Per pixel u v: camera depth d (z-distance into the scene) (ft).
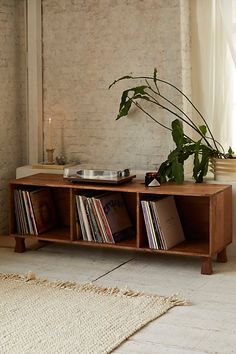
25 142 23.18
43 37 22.62
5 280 17.78
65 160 22.44
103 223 19.65
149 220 19.04
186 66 21.27
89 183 19.94
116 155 22.12
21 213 20.62
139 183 19.93
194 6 21.30
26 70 22.88
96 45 21.97
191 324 14.94
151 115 21.53
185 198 20.39
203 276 18.34
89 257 20.16
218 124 21.33
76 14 22.12
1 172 22.54
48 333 14.38
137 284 17.67
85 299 16.35
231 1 20.56
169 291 17.11
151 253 20.57
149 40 21.33
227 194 19.39
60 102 22.62
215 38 21.24
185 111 21.22
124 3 21.50
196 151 19.95
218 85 21.30
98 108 22.16
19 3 22.76
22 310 15.66
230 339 14.19
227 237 19.56
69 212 21.53
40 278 18.08
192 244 19.53
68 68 22.40
